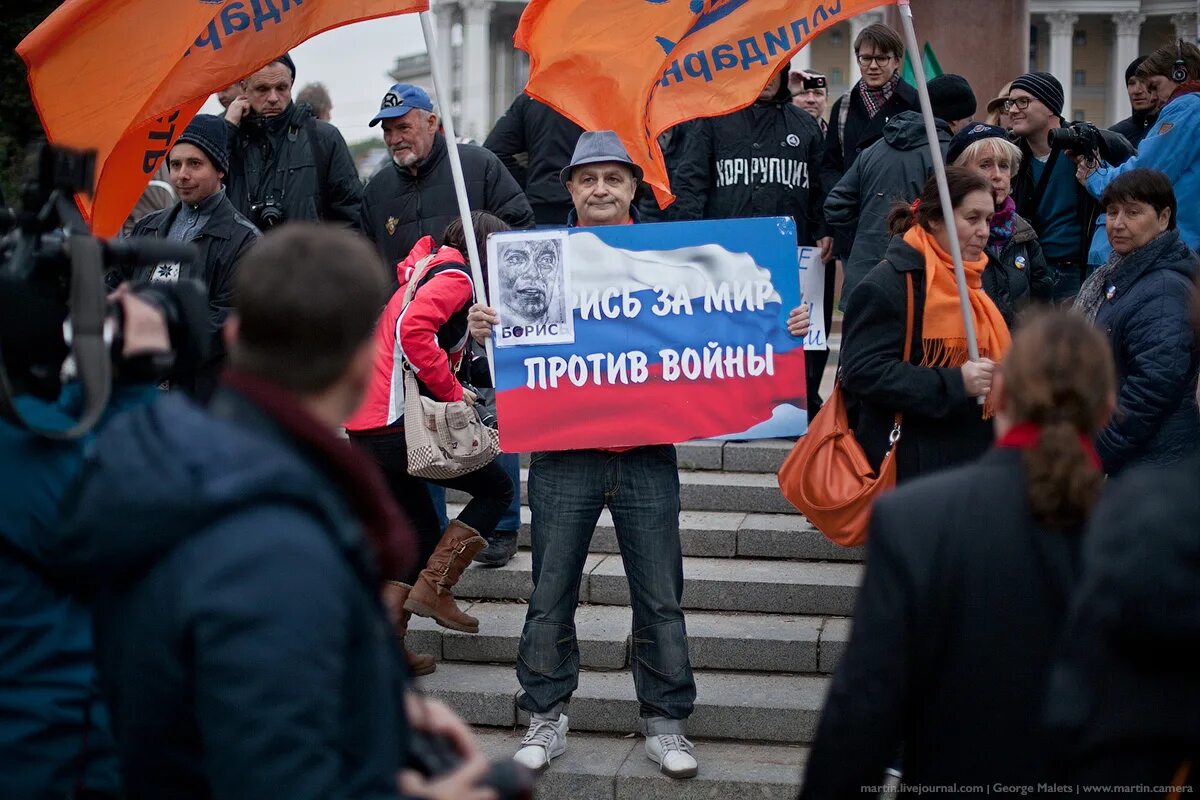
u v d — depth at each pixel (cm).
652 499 441
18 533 243
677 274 448
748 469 634
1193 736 186
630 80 459
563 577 443
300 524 170
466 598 560
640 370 445
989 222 478
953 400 404
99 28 426
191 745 173
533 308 444
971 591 225
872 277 418
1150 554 185
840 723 225
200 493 168
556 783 445
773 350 450
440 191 604
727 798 435
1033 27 6053
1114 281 459
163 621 168
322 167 644
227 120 634
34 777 246
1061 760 198
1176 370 435
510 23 6081
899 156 598
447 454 462
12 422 243
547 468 445
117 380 248
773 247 450
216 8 440
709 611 540
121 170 449
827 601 530
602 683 494
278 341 184
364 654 175
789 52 463
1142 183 450
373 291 191
